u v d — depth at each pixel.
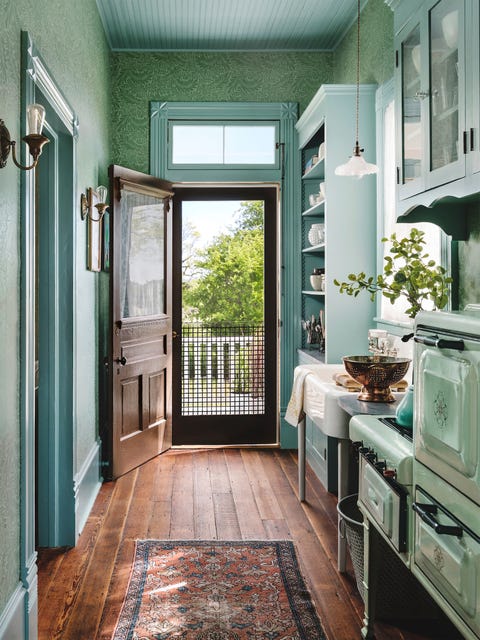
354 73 4.57
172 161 5.14
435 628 2.42
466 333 1.48
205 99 5.16
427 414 1.70
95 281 4.24
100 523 3.49
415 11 2.55
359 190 4.09
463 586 1.47
